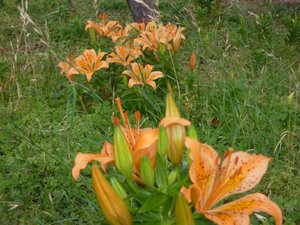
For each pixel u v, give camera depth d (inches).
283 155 33.9
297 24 51.3
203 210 16.3
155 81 40.7
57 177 31.0
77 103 41.1
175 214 15.6
